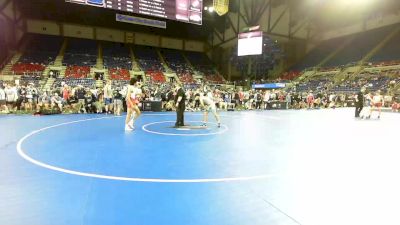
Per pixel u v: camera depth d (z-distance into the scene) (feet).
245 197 10.16
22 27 93.81
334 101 76.28
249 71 93.61
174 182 11.65
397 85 74.84
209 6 89.61
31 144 19.07
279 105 69.36
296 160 15.76
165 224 7.99
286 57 113.60
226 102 63.26
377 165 14.80
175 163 14.74
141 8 50.96
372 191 10.91
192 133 25.52
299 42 113.19
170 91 57.00
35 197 9.79
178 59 116.67
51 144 19.20
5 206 9.04
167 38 120.37
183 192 10.53
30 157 15.40
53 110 42.78
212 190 10.80
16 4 88.84
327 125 33.65
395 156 16.97
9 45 86.69
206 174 12.85
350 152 18.07
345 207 9.41
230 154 17.10
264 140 22.35
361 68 89.51
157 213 8.70
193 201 9.70
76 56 96.02
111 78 91.25
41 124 30.04
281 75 110.93
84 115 41.55
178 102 29.99
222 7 74.59
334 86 88.43
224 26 107.24
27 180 11.57
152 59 110.63
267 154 17.22
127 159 15.40
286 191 10.82
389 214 8.91
